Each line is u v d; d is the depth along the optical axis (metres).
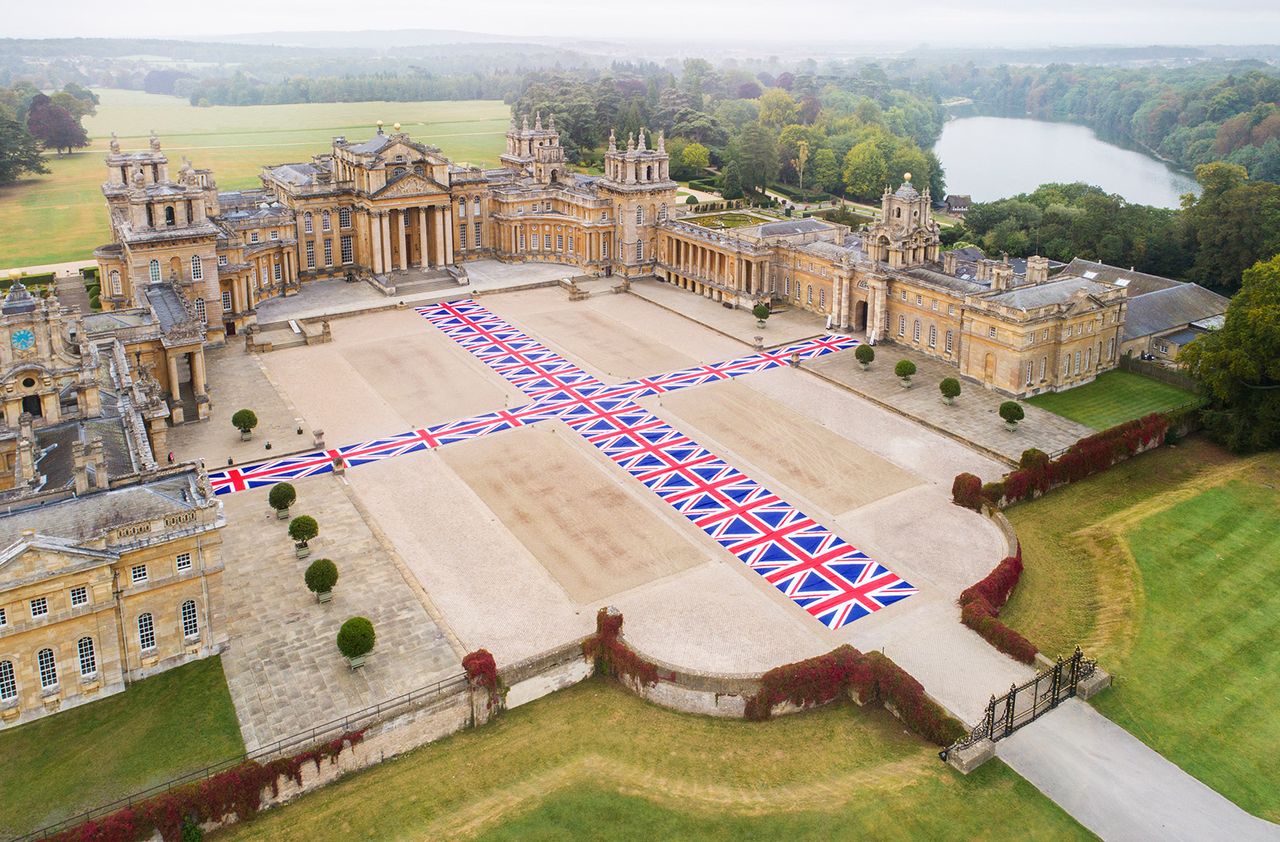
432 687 70.69
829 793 62.75
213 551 72.38
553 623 80.12
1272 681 73.56
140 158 143.00
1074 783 63.28
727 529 95.94
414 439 115.81
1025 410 122.31
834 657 72.44
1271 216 155.25
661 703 72.44
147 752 64.62
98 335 112.06
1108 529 94.88
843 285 151.12
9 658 65.25
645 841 58.84
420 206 177.12
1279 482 103.69
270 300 167.38
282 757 62.41
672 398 128.50
